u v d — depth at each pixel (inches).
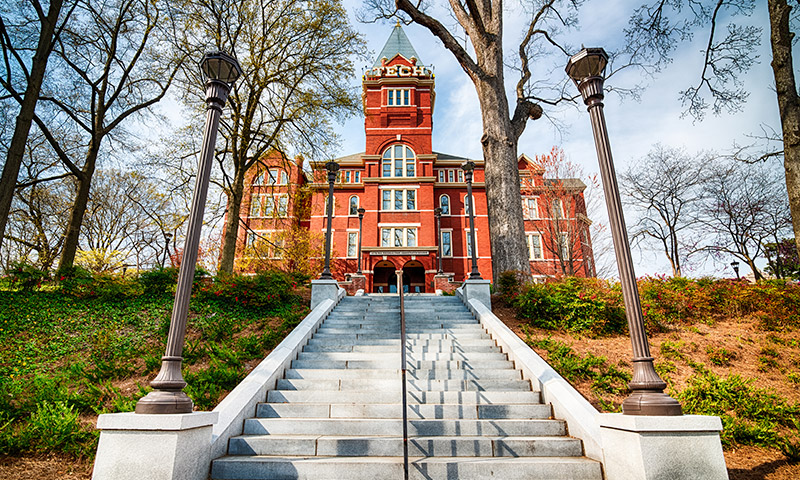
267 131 712.4
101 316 418.0
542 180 1201.4
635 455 150.6
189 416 158.9
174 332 172.4
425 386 260.4
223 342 357.1
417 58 1408.7
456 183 1314.0
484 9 618.2
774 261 859.4
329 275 461.4
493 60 582.9
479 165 1349.7
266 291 467.8
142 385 282.8
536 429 210.5
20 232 996.6
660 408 154.4
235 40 648.4
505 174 534.9
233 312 439.5
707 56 587.2
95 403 248.7
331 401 246.4
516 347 292.8
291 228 1182.9
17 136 459.8
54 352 346.6
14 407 234.4
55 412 211.2
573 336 366.3
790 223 817.5
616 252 181.0
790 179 430.9
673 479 145.0
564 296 390.9
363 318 414.6
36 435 201.8
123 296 461.1
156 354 330.6
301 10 684.1
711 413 236.2
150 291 481.4
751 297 408.2
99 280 472.1
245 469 177.8
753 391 259.0
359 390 254.1
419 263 1261.1
